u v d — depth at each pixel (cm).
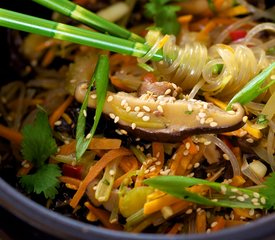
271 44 20
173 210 16
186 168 17
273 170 17
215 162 17
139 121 17
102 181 17
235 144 18
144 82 18
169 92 18
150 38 19
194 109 17
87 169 18
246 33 21
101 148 18
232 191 17
